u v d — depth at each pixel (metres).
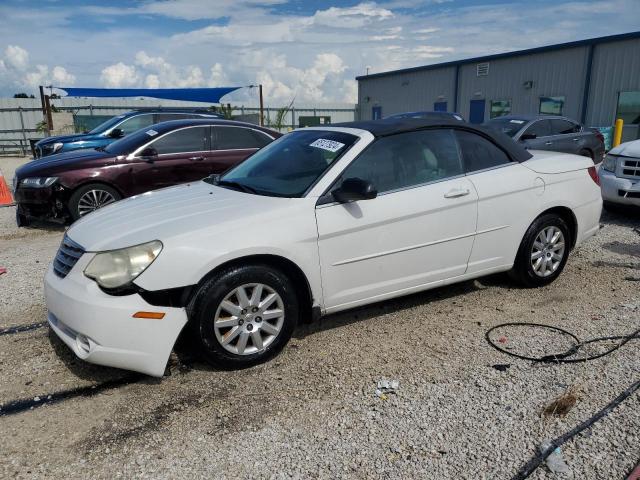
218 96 23.62
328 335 4.13
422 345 3.92
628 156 7.54
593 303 4.62
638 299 4.68
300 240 3.63
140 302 3.25
